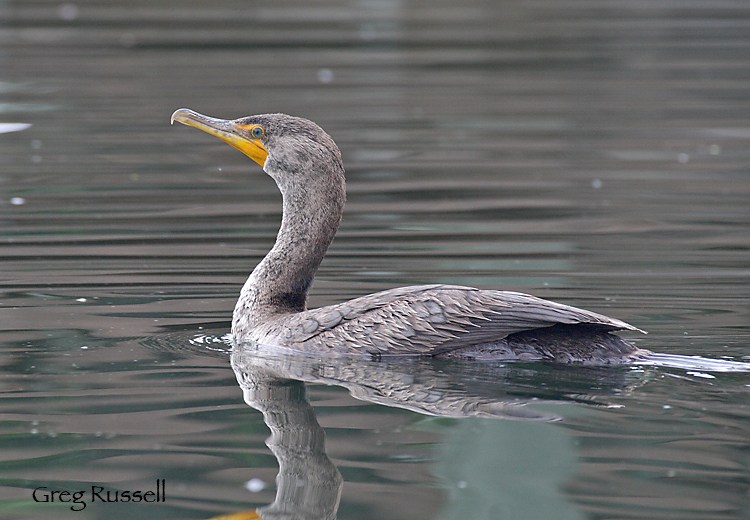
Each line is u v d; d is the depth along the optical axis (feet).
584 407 25.81
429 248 45.27
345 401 26.55
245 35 118.83
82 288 38.70
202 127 35.37
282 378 28.58
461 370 28.71
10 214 51.01
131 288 38.81
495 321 28.96
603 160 65.16
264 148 34.55
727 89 89.04
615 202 54.54
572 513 20.24
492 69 100.22
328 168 33.81
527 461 22.50
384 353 29.86
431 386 27.53
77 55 103.81
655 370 28.53
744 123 75.97
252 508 20.63
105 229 48.37
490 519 19.88
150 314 35.53
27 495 21.15
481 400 26.43
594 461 22.54
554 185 58.59
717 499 20.83
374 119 77.41
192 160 65.31
